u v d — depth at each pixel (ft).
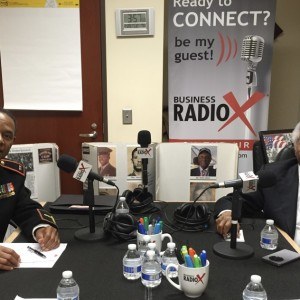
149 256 3.59
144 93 8.69
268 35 8.27
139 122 8.82
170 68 8.49
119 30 8.39
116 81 8.68
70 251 4.45
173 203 6.43
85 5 8.38
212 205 6.33
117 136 8.92
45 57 8.63
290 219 5.41
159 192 8.09
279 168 5.77
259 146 7.09
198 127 8.69
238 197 4.35
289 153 6.65
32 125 9.01
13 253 4.10
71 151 9.09
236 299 3.39
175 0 8.21
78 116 8.91
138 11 8.29
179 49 8.40
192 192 8.05
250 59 8.33
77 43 8.54
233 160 7.86
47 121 8.98
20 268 4.00
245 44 8.29
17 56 8.64
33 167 8.11
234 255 4.25
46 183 8.31
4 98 8.82
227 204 5.42
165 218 5.62
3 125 5.18
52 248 4.51
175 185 8.06
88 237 4.78
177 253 3.76
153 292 3.50
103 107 8.82
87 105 8.82
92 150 7.73
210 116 8.63
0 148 5.16
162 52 8.49
